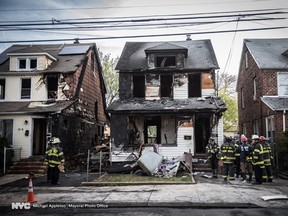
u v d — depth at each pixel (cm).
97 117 2422
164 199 793
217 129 1595
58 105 1731
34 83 1866
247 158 1105
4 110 1675
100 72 2525
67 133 1736
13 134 1681
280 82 1725
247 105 2141
